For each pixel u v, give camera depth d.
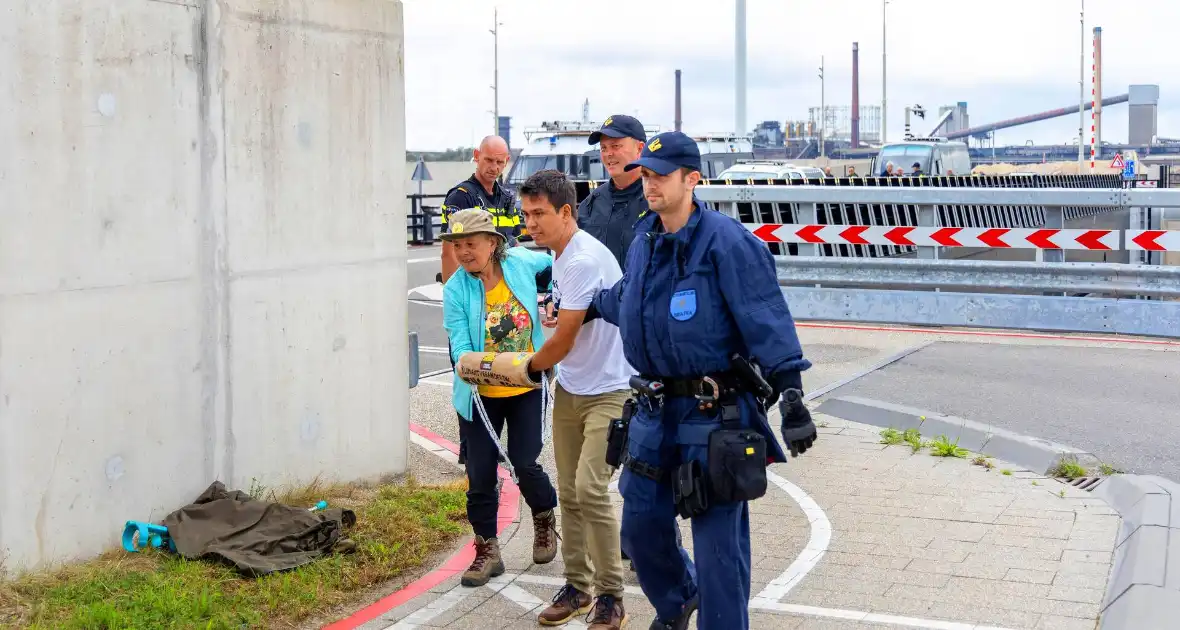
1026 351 12.42
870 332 13.95
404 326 7.67
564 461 5.37
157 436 6.04
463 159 65.06
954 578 5.59
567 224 5.20
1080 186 41.78
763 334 4.12
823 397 10.07
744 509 4.42
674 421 4.34
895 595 5.40
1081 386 10.48
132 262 5.86
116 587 5.33
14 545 5.35
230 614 5.20
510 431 5.87
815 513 6.72
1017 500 6.89
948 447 8.04
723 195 15.48
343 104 7.11
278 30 6.64
